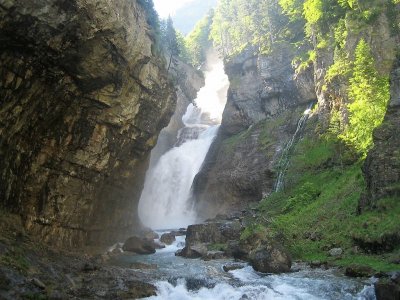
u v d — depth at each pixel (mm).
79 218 28078
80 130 26438
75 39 21672
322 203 31969
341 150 39250
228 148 58031
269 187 46438
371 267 18734
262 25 69562
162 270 22281
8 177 21234
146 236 38625
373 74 35906
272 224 31359
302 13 56156
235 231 32750
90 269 20062
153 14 36094
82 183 27797
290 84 55906
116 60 25828
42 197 24250
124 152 33219
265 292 17125
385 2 40469
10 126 20703
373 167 25281
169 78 37875
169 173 64500
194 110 83125
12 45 19062
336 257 22219
